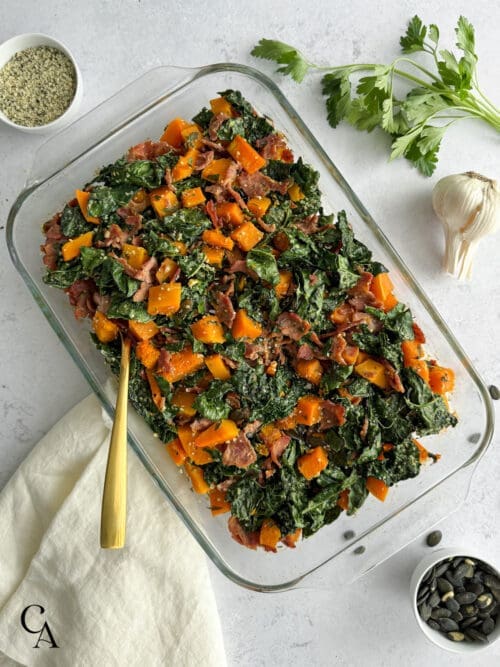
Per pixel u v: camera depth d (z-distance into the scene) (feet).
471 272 1.37
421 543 1.38
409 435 1.18
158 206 1.12
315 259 1.16
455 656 1.40
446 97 1.31
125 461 1.05
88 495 1.30
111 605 1.29
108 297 1.12
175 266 1.11
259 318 1.12
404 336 1.16
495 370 1.38
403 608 1.39
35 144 1.34
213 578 1.38
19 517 1.32
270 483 1.18
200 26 1.34
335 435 1.17
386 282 1.17
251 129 1.21
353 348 1.15
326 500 1.18
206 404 1.12
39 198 1.23
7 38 1.34
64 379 1.36
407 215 1.36
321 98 1.35
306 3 1.35
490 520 1.38
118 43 1.34
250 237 1.12
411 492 1.28
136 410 1.20
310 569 1.29
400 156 1.36
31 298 1.34
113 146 1.25
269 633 1.38
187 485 1.24
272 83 1.20
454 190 1.28
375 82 1.24
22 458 1.36
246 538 1.22
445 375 1.21
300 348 1.14
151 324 1.11
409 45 1.32
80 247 1.13
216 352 1.12
